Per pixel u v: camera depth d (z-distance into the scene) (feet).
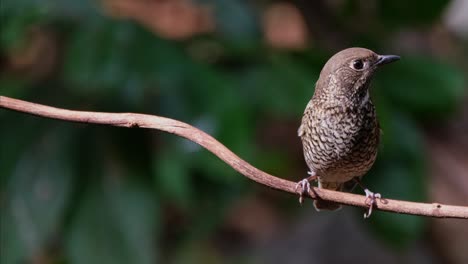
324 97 32.81
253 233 58.49
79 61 36.83
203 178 40.16
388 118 38.78
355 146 32.73
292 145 52.11
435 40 52.06
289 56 40.04
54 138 39.04
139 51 37.55
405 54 43.70
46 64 41.63
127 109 38.42
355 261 59.47
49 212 38.37
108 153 38.93
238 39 40.78
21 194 38.40
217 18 42.04
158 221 38.75
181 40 40.24
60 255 41.45
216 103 37.11
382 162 41.34
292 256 59.16
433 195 45.93
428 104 42.19
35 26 39.68
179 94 37.45
